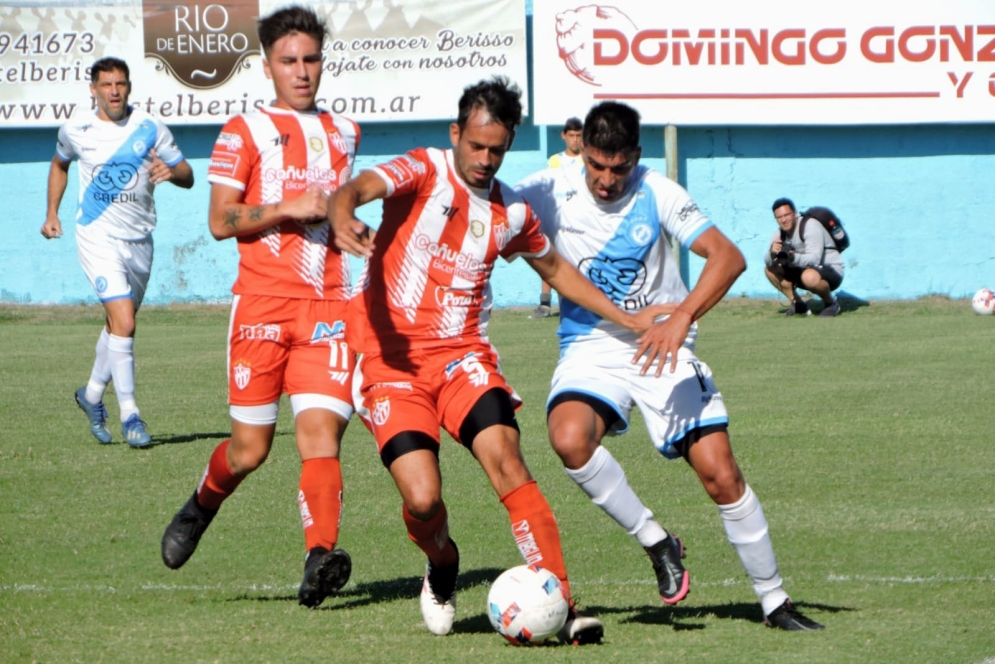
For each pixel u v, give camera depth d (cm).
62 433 2620
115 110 2445
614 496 1318
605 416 1345
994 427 2564
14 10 5209
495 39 5128
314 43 1480
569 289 1326
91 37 5219
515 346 4044
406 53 5147
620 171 1295
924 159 5250
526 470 1247
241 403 1442
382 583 1527
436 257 1265
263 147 1449
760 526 1299
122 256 2475
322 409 1405
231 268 5416
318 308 1442
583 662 1159
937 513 1858
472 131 1217
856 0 5075
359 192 1189
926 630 1272
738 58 5088
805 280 4806
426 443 1245
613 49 5078
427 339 1272
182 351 4078
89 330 4766
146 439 2441
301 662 1167
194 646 1226
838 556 1619
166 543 1487
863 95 5103
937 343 3981
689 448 1326
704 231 1332
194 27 5191
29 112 5262
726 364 3562
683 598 1322
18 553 1653
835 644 1223
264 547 1703
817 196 5278
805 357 3694
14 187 5391
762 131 5253
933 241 5294
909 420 2647
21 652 1202
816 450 2347
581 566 1603
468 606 1411
